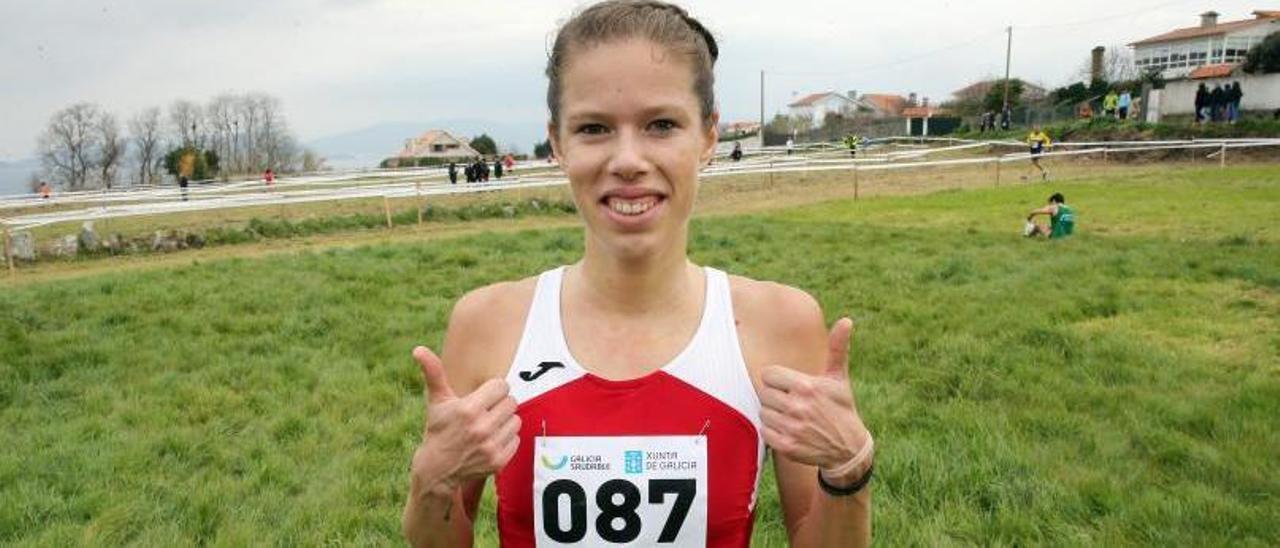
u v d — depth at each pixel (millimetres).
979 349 6930
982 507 4312
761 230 15664
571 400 1477
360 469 4945
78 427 5684
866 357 7000
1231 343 7266
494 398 1358
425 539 1479
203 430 5613
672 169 1416
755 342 1556
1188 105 35500
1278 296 8805
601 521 1454
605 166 1411
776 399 1372
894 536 3938
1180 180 23422
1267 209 16391
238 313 9125
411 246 14258
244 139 72938
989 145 40281
